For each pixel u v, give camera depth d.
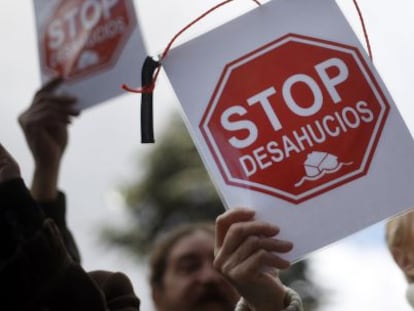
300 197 2.17
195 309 3.46
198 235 3.58
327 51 2.24
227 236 2.12
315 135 2.20
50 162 3.13
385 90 2.20
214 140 2.23
